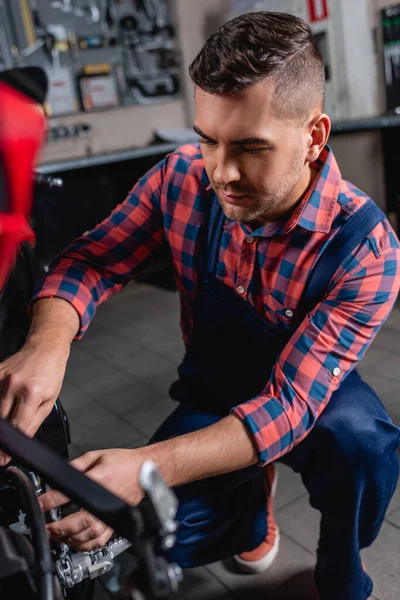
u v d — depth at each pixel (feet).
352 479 3.70
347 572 3.98
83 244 4.26
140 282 14.92
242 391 4.26
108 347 10.74
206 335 4.28
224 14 17.39
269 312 3.95
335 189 3.67
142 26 16.42
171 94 17.34
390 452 3.80
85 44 15.67
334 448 3.70
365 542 4.08
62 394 8.99
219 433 3.15
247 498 4.26
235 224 3.89
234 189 3.07
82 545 2.44
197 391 4.52
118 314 12.60
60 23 15.23
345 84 15.19
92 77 15.94
